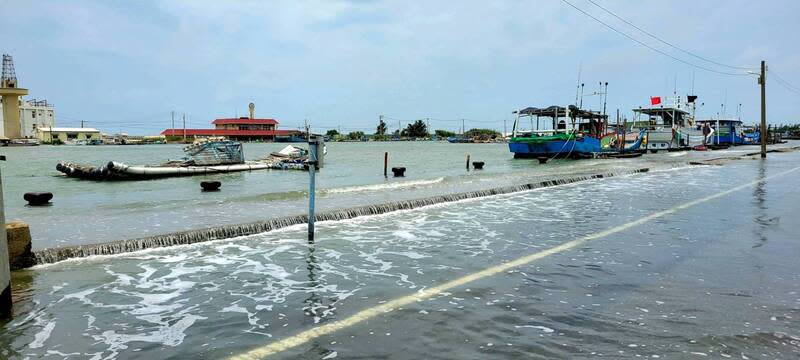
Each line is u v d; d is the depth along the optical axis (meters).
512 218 12.62
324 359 4.48
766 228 10.55
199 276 7.44
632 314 5.51
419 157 60.28
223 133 144.75
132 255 8.73
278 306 6.02
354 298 6.28
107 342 4.98
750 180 21.98
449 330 5.13
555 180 21.19
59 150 89.19
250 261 8.34
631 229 10.77
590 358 4.42
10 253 7.71
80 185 25.34
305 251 9.07
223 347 4.81
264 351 4.69
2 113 128.12
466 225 11.67
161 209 14.52
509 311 5.68
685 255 8.26
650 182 22.02
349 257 8.58
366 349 4.69
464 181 23.09
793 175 24.36
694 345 4.66
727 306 5.73
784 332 4.96
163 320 5.60
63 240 9.95
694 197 16.19
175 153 73.62
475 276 7.23
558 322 5.30
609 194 17.61
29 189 23.41
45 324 5.50
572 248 8.99
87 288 6.85
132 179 28.22
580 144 45.16
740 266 7.50
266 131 147.12
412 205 14.45
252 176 31.02
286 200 16.56
